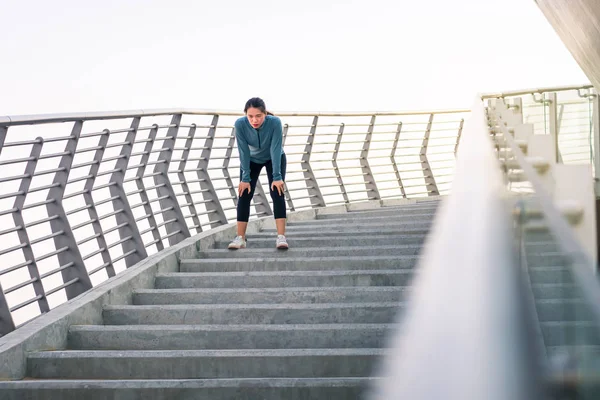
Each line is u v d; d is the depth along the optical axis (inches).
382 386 29.9
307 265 253.0
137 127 286.4
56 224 228.2
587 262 39.7
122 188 277.4
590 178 77.8
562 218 52.3
